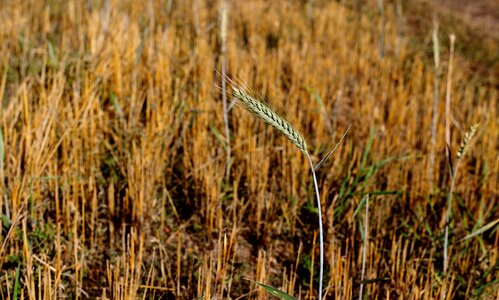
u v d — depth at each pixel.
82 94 4.87
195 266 3.67
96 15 6.16
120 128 4.64
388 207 4.20
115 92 5.01
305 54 7.09
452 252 4.06
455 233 4.21
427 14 11.48
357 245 3.98
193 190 4.29
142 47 5.73
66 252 3.53
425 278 3.78
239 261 3.81
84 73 4.91
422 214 4.23
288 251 4.00
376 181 4.64
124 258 3.16
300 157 4.51
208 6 8.91
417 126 5.98
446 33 10.39
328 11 9.49
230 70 6.11
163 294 3.31
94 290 3.40
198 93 5.26
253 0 9.36
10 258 3.37
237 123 5.10
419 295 3.34
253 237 4.07
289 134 2.26
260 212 4.03
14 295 2.90
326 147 5.10
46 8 6.71
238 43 7.60
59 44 6.23
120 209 3.96
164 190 3.93
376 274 3.65
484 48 9.95
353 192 4.18
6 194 3.60
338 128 5.32
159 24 7.07
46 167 4.05
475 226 3.99
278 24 8.31
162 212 3.93
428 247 4.05
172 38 6.22
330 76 6.61
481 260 4.00
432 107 6.00
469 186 4.64
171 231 3.99
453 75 7.74
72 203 3.68
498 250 4.20
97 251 3.71
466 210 4.07
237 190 4.34
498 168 4.95
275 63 6.52
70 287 3.38
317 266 3.79
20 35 6.21
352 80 7.09
